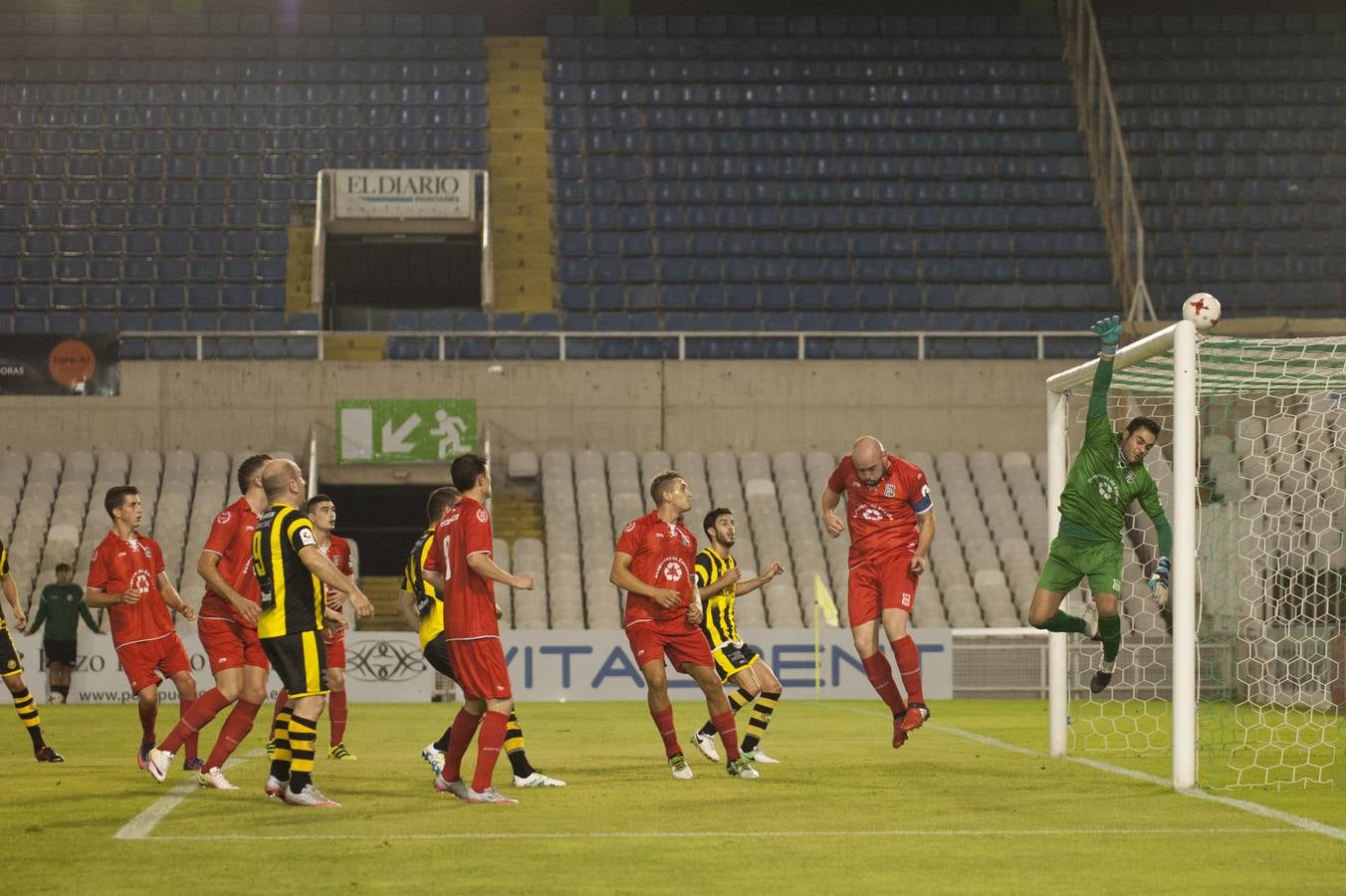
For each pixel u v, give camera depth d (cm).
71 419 7050
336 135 9206
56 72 9406
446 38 9825
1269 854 1809
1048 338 7956
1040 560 6706
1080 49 9488
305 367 7144
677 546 2719
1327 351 2905
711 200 8975
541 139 9319
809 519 6806
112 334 7094
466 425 7056
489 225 8288
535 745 3591
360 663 5769
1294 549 4897
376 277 8988
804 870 1689
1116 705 5266
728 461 7112
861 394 7356
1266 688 4834
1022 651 5925
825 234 8744
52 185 8756
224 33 9844
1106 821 2100
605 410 7256
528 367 7231
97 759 3241
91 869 1694
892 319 8131
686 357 7781
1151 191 8975
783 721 4525
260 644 2409
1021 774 2795
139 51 9575
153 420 7075
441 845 1867
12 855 1794
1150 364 2998
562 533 6731
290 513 2261
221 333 7194
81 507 6625
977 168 9169
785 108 9494
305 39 9725
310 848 1845
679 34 10006
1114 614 2825
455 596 2333
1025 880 1628
